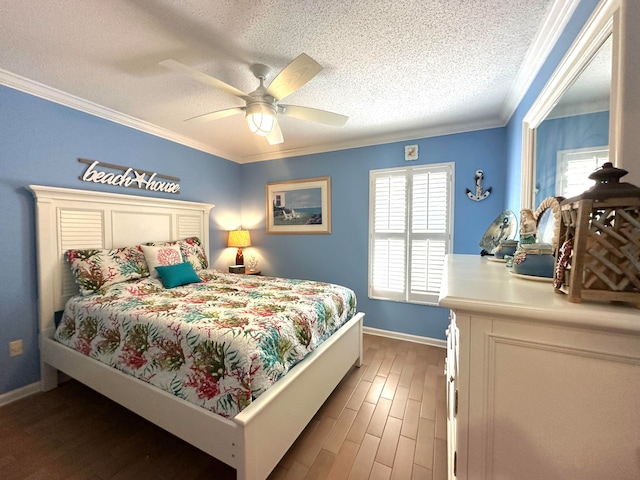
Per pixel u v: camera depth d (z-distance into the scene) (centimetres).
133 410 156
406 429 175
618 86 82
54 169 221
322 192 359
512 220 176
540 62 163
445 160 295
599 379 58
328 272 363
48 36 153
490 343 66
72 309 203
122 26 145
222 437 124
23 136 204
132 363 161
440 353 284
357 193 341
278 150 378
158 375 150
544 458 63
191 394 138
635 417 56
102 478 140
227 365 132
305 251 376
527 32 149
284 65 180
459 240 292
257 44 160
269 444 133
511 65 180
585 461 60
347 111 252
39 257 209
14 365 203
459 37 153
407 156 311
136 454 155
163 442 164
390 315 328
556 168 140
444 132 293
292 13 136
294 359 158
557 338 60
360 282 344
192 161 342
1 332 197
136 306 183
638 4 78
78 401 202
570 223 69
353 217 344
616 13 83
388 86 208
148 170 291
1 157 195
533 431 63
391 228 324
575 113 119
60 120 224
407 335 320
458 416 70
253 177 409
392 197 322
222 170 387
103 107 246
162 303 191
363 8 133
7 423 179
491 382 66
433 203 301
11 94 198
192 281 263
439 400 204
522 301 65
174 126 293
